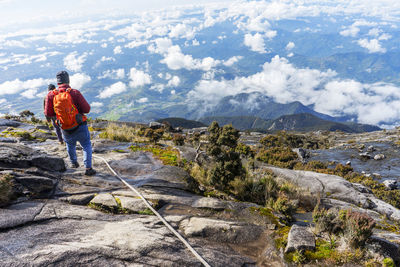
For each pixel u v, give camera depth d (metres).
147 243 2.97
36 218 3.20
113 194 4.50
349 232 3.70
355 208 6.93
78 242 2.79
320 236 3.93
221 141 8.05
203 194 5.61
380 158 22.25
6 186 3.48
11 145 5.14
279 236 3.94
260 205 5.47
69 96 4.51
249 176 6.70
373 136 39.22
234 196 5.96
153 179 5.58
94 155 6.98
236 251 3.42
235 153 6.62
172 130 25.75
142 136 11.46
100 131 11.68
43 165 4.87
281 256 3.39
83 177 5.08
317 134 51.97
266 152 21.78
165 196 4.72
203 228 3.74
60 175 4.88
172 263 2.72
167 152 8.33
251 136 41.59
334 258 3.36
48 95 4.64
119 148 8.26
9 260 2.28
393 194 13.76
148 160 7.17
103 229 3.22
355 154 24.48
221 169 6.31
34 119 13.61
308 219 5.21
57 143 8.02
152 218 3.84
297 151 24.14
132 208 4.05
